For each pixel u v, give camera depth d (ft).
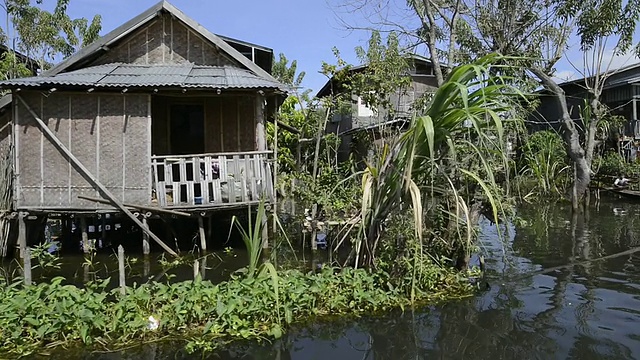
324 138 58.23
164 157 31.71
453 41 38.83
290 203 58.44
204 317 17.54
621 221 44.09
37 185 30.91
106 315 16.90
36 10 64.08
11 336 15.93
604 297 21.54
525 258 29.53
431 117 17.15
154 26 38.11
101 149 31.40
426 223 23.41
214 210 32.42
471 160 21.31
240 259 30.68
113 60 37.63
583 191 51.03
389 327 18.01
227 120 39.88
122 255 19.38
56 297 16.87
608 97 79.46
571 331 17.71
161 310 17.29
